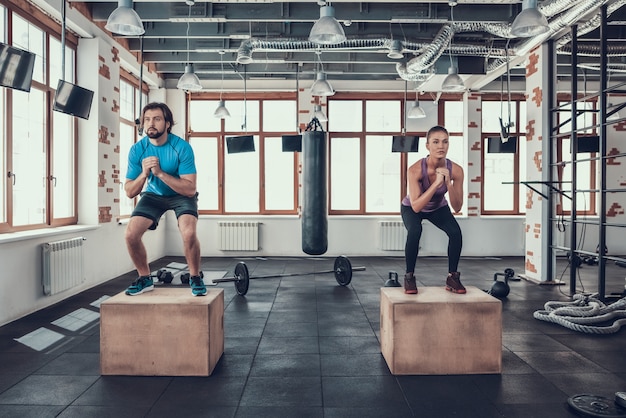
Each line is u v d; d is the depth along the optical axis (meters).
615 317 4.71
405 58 7.73
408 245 3.58
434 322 3.33
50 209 5.88
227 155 10.05
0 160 4.91
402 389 3.08
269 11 6.14
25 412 2.75
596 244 9.96
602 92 5.49
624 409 2.69
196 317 3.30
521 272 8.02
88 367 3.50
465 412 2.75
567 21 5.40
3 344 4.03
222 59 8.33
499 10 6.13
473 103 10.02
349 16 6.08
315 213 6.05
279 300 5.82
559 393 3.02
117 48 7.32
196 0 5.50
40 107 5.71
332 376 3.32
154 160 3.36
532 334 4.37
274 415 2.71
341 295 6.12
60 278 5.41
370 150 10.09
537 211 7.02
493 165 10.22
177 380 3.25
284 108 10.02
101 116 6.74
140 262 3.67
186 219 3.59
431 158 3.56
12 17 5.04
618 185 10.01
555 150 6.82
